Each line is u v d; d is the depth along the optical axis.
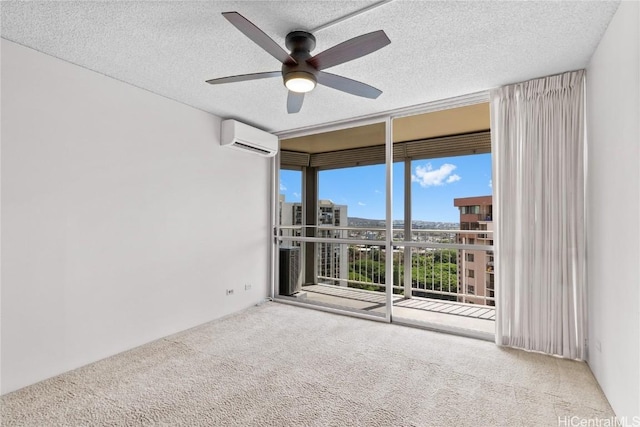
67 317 2.41
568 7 1.82
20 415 1.87
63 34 2.08
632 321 1.63
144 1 1.76
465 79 2.77
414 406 1.96
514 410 1.92
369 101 3.28
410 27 2.01
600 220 2.16
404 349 2.82
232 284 3.88
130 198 2.84
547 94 2.70
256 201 4.28
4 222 2.10
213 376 2.33
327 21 1.95
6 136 2.11
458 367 2.47
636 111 1.58
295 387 2.18
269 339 3.05
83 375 2.34
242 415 1.87
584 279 2.54
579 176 2.55
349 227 4.45
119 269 2.75
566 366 2.47
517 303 2.82
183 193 3.31
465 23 1.97
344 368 2.46
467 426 1.77
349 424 1.79
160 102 3.10
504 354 2.70
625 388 1.72
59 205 2.37
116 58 2.40
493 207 2.93
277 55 1.86
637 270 1.57
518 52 2.31
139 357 2.65
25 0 1.74
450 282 4.47
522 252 2.78
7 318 2.11
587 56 2.36
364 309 4.07
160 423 1.80
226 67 2.56
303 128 4.24
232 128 3.67
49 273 2.32
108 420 1.82
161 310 3.08
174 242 3.21
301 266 4.84
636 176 1.59
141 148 2.93
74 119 2.46
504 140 2.87
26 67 2.21
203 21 1.95
